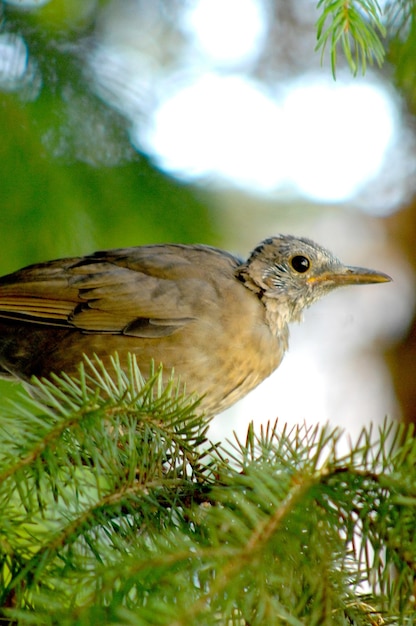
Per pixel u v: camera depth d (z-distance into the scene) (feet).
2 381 34.47
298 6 44.78
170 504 20.15
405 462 17.74
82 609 14.90
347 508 17.26
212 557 15.53
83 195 32.50
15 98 31.40
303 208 49.73
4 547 17.26
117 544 17.60
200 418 21.47
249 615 15.64
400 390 49.88
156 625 13.97
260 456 18.54
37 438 18.70
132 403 21.01
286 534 16.01
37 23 32.12
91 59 32.91
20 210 32.09
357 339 51.03
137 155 33.14
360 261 52.47
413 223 51.49
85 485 19.38
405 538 17.53
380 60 23.76
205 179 35.12
